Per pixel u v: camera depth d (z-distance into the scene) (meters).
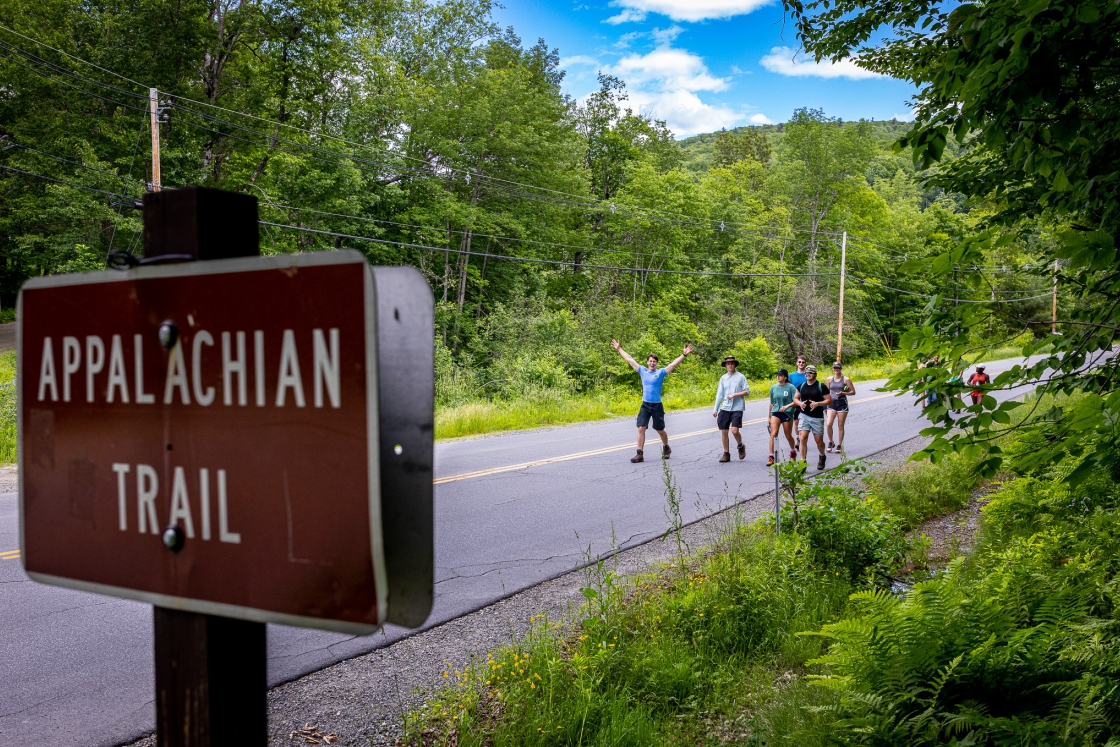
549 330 27.56
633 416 20.33
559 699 3.80
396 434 0.97
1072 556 4.82
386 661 4.50
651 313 36.59
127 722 3.77
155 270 1.07
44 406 1.19
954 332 2.59
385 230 28.86
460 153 30.17
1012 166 3.01
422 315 0.96
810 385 11.27
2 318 38.03
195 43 26.05
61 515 1.17
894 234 55.09
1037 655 3.12
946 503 8.56
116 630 4.95
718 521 7.88
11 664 4.41
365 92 30.50
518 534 7.52
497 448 13.57
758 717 3.70
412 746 3.49
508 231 32.56
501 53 38.59
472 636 4.90
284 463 0.97
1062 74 2.66
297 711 3.85
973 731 2.89
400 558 0.97
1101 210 2.84
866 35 6.25
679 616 4.83
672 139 53.78
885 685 3.17
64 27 28.12
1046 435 2.45
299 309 0.95
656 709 3.89
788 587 5.25
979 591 4.01
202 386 1.03
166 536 1.06
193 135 25.22
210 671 1.05
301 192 25.14
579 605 5.45
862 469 6.31
